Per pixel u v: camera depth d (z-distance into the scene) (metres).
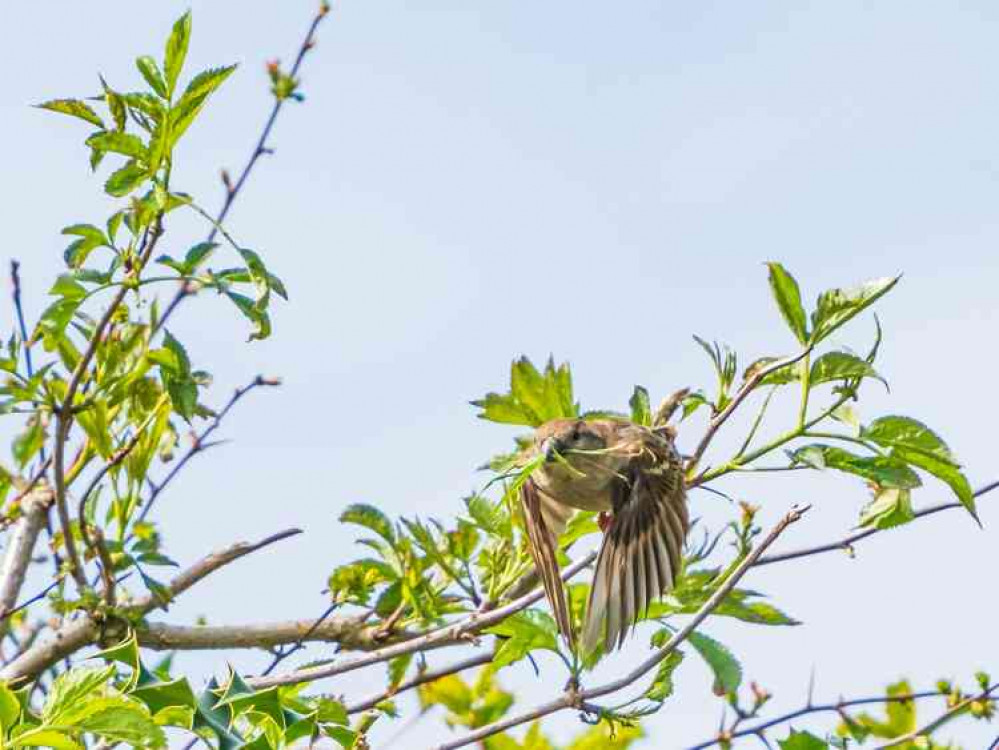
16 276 10.77
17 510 11.77
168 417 12.31
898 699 12.25
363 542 11.70
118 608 10.88
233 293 10.31
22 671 10.73
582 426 11.49
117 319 11.50
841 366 10.81
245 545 11.30
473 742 10.16
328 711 10.04
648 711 10.58
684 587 11.49
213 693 8.70
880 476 10.74
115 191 10.26
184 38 10.38
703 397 11.28
